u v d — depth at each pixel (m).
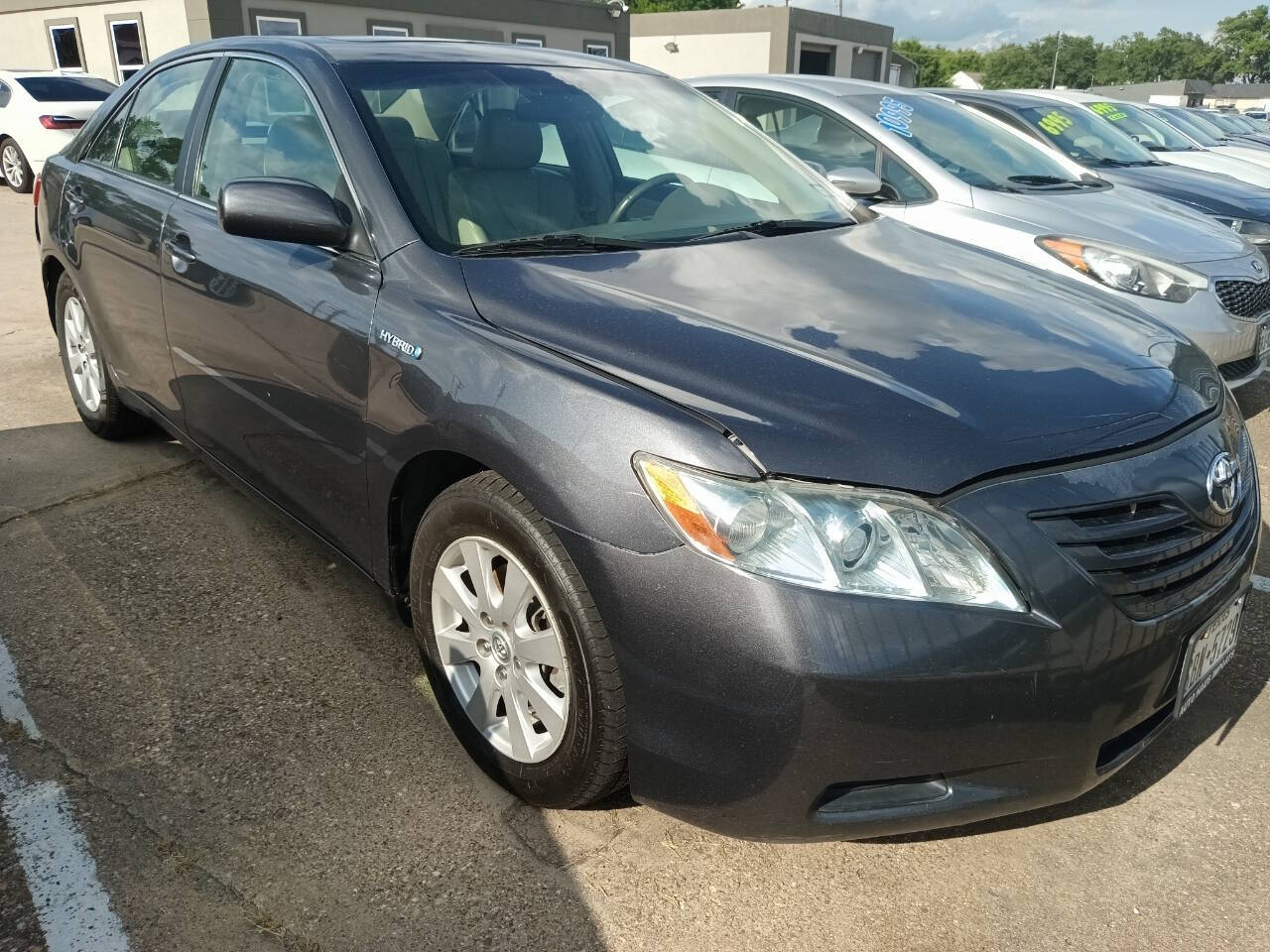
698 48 28.45
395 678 2.75
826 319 2.26
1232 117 16.66
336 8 17.61
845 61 30.61
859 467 1.79
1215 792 2.41
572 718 2.02
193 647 2.85
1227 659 2.25
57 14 18.98
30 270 7.90
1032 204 4.92
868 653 1.70
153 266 3.29
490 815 2.26
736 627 1.74
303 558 3.37
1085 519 1.86
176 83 3.54
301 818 2.22
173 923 1.94
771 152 3.39
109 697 2.61
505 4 20.45
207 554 3.37
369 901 2.01
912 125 5.41
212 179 3.15
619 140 3.04
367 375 2.39
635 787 1.96
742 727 1.76
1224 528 2.13
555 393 1.99
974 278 2.70
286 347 2.68
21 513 3.61
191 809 2.23
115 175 3.72
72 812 2.21
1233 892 2.11
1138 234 4.86
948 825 1.86
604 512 1.87
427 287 2.35
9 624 2.93
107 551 3.36
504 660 2.22
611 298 2.26
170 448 4.25
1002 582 1.77
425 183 2.58
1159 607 1.94
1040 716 1.80
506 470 2.02
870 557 1.74
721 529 1.76
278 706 2.61
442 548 2.30
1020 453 1.87
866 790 1.82
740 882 2.11
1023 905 2.07
